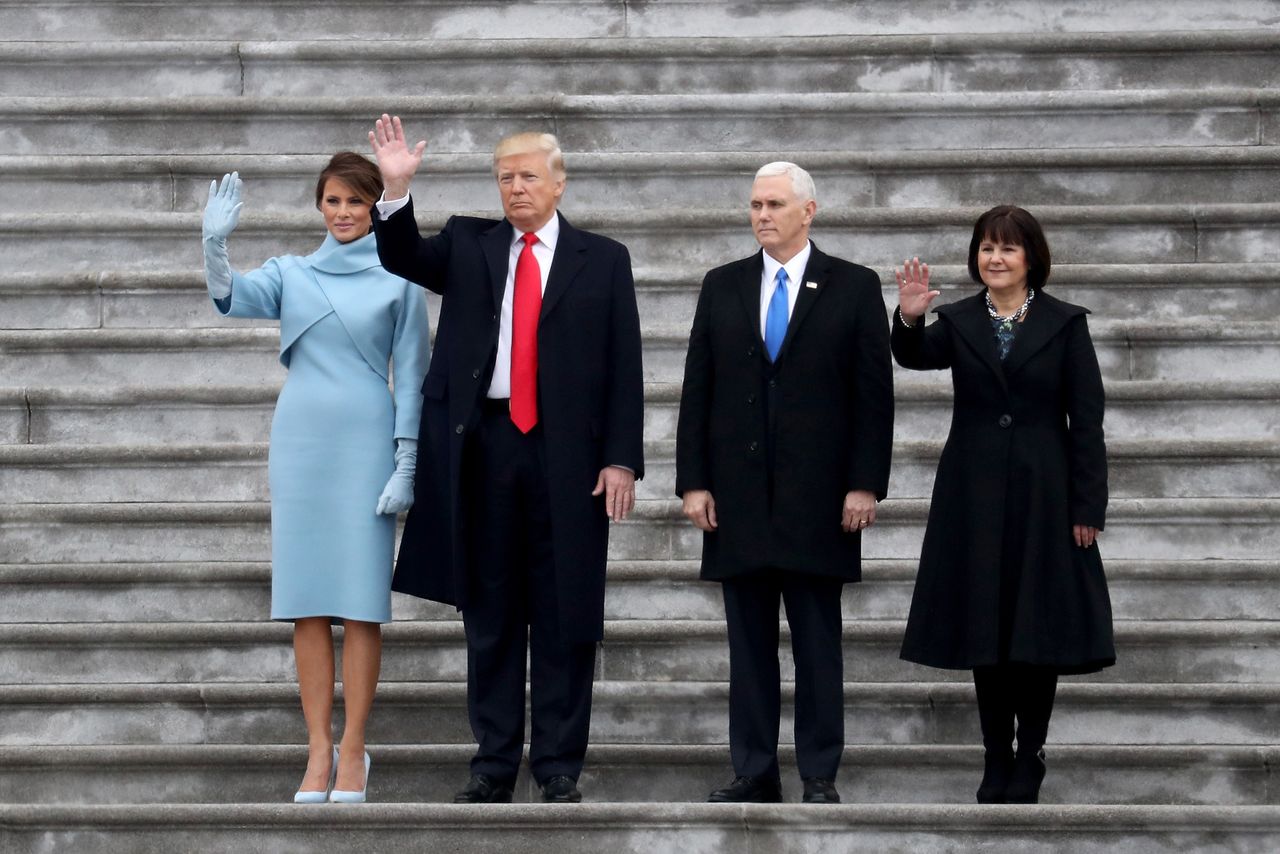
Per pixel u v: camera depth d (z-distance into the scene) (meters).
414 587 23.41
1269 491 28.12
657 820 21.20
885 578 26.98
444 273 23.70
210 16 35.31
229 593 27.22
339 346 23.86
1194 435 28.94
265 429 29.70
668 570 27.08
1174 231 31.55
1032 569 22.81
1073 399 23.34
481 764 23.03
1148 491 28.22
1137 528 27.55
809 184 23.78
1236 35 33.69
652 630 26.27
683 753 24.55
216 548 27.95
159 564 27.27
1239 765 24.20
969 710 25.34
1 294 31.34
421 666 26.42
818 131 33.38
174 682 26.44
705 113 33.38
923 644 23.27
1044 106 33.00
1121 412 29.05
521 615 23.39
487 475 23.23
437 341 23.61
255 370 30.39
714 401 23.58
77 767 24.64
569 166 32.56
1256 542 27.44
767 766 23.02
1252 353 29.70
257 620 27.16
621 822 21.22
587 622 23.03
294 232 31.92
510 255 23.70
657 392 29.36
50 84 34.75
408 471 23.53
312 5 35.31
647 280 30.78
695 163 32.50
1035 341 23.42
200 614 27.17
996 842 21.05
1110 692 25.08
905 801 24.45
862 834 21.09
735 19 35.09
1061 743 25.16
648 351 30.22
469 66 34.59
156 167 32.97
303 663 23.50
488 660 23.22
